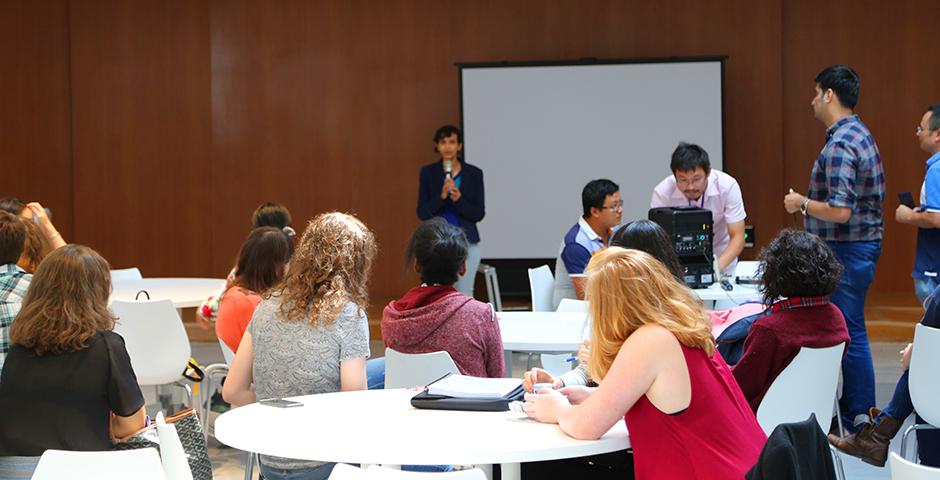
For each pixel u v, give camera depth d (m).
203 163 10.41
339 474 2.04
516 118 9.88
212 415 5.82
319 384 3.11
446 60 10.19
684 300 2.55
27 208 5.25
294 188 10.38
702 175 5.34
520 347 3.96
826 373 3.32
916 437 4.00
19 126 10.50
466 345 3.37
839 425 4.07
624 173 9.81
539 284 5.72
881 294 10.01
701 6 9.94
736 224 5.61
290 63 10.30
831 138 4.98
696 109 9.70
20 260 4.21
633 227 3.41
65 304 2.81
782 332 3.23
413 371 3.32
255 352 3.18
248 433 2.56
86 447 2.79
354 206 10.34
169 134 10.39
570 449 2.41
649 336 2.46
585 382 2.93
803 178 10.06
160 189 10.43
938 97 9.88
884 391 6.21
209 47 10.33
